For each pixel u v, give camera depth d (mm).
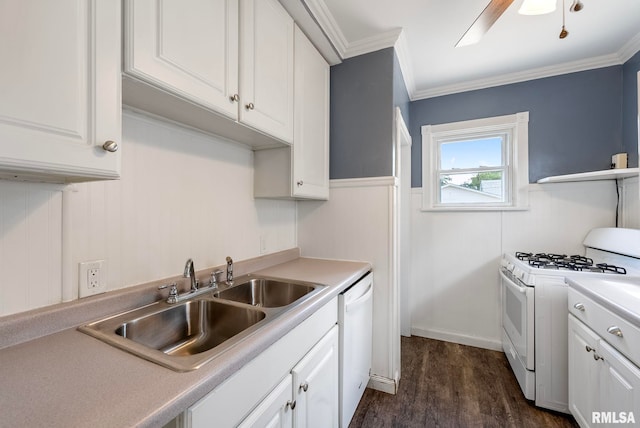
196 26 948
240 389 725
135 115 1079
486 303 2535
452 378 2047
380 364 1897
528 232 2391
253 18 1228
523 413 1686
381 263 1887
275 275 1554
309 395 1065
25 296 809
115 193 1030
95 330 846
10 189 784
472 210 2564
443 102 2705
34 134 570
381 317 1890
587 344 1367
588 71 2242
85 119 653
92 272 958
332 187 2018
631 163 2023
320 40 1764
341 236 1989
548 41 1961
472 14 1680
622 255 1816
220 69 1051
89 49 660
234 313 1078
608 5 1609
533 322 1757
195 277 1234
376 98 1909
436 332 2703
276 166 1637
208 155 1400
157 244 1174
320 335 1186
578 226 2242
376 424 1595
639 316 997
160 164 1181
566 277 1595
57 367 644
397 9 1634
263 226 1788
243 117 1169
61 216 888
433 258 2713
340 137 2012
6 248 776
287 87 1497
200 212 1362
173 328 1074
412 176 2797
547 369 1712
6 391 554
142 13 778
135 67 757
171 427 587
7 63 535
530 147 2396
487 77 2482
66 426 462
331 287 1297
